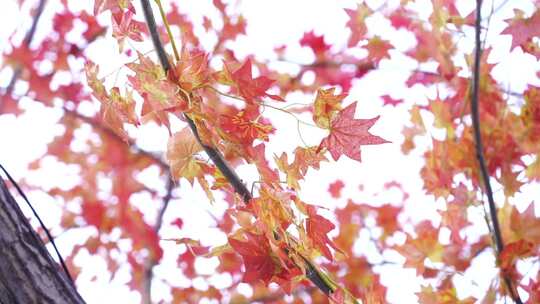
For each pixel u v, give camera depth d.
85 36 3.23
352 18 2.48
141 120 1.99
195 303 3.10
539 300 2.20
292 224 1.92
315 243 1.93
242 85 1.91
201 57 1.93
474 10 2.31
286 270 1.93
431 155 2.34
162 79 1.93
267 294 3.08
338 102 1.91
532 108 2.36
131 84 1.95
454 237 2.30
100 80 1.96
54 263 1.85
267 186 1.92
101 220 3.17
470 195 2.30
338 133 1.91
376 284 2.91
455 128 2.35
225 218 2.94
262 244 1.93
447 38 2.38
